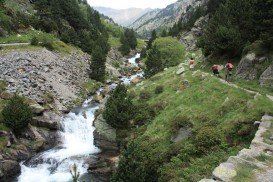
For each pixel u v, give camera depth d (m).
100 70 84.31
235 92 36.44
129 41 161.88
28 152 42.44
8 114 43.44
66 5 128.12
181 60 83.69
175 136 35.16
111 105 44.34
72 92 68.25
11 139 42.09
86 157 41.47
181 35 142.75
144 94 50.69
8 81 57.41
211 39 54.41
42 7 116.38
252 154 22.86
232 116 32.19
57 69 74.38
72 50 95.50
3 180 36.97
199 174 26.66
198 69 53.59
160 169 29.66
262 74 39.22
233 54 49.38
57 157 41.75
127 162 26.62
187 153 30.78
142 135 39.78
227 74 42.12
